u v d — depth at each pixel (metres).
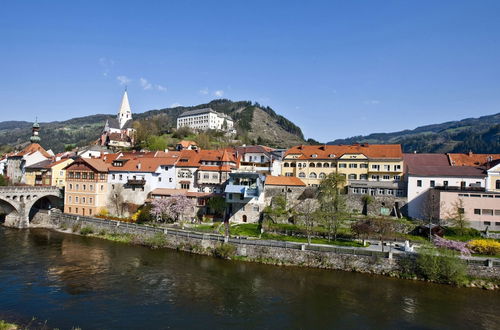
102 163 87.62
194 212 76.75
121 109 187.38
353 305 37.69
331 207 63.25
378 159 80.44
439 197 62.41
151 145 138.00
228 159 83.00
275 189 75.62
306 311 35.97
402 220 64.75
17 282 42.28
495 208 59.62
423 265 45.56
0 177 107.25
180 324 32.34
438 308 37.44
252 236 62.25
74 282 42.75
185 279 44.56
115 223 68.19
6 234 70.56
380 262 47.91
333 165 85.25
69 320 32.56
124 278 44.53
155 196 80.88
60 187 91.81
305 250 51.28
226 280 44.50
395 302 38.72
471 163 80.44
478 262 44.50
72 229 73.19
